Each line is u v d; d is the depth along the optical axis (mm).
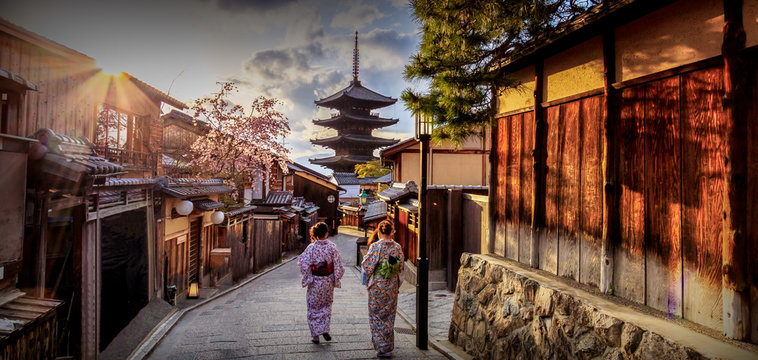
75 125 6902
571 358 3195
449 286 9898
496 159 5359
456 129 4301
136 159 9055
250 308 8031
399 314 7660
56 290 4703
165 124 14867
